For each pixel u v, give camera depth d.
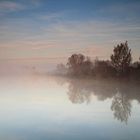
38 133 9.68
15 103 14.58
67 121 10.95
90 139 9.11
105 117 11.50
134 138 9.21
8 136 9.59
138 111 12.56
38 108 13.31
